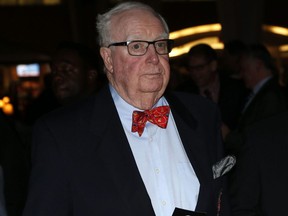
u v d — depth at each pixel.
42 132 1.94
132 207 1.86
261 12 13.42
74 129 1.94
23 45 14.83
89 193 1.86
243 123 3.99
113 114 2.00
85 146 1.91
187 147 2.05
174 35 15.23
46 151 1.89
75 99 3.11
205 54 4.52
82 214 1.87
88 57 3.15
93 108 2.02
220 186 2.06
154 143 2.00
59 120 1.95
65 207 1.88
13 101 10.77
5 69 19.62
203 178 2.01
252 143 2.26
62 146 1.89
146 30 1.89
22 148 2.70
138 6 1.94
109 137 1.95
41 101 4.71
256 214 2.25
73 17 15.90
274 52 14.77
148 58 1.89
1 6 16.23
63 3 16.28
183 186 1.99
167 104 2.13
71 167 1.88
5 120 2.69
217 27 15.12
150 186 1.93
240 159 2.29
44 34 16.25
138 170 1.91
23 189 2.61
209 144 2.11
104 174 1.89
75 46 3.14
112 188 1.87
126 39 1.89
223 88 4.69
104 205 1.85
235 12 13.38
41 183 1.87
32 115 4.75
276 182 2.20
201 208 1.96
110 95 2.04
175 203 1.94
